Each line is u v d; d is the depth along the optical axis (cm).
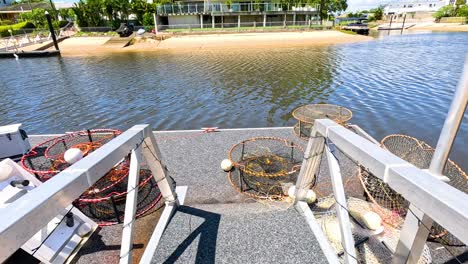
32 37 2900
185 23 3488
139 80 1432
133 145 160
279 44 2738
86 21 3397
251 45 2689
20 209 81
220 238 196
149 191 304
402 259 144
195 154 425
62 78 1509
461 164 594
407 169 98
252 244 188
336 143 144
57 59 2148
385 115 876
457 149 647
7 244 75
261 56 2084
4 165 219
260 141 453
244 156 390
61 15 3988
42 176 326
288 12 3409
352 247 141
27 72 1691
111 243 237
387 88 1157
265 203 294
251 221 213
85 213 271
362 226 222
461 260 209
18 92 1248
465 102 131
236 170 369
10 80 1482
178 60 1994
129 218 150
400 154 329
